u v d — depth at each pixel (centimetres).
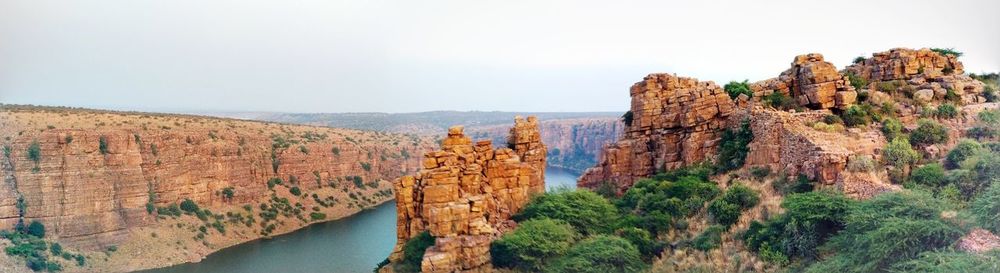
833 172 4741
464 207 4922
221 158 16675
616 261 4688
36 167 12375
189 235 14238
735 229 4791
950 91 5909
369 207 19925
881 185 4456
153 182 14625
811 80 5866
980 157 4597
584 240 5031
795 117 5469
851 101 5691
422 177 5203
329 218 18100
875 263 3509
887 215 3834
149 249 13000
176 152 15438
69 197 12444
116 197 13250
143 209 13675
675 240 5044
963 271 3061
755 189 5172
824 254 4053
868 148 5081
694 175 5853
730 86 6575
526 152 6022
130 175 13612
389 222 17250
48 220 12206
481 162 5541
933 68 6378
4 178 12088
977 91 6066
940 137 5200
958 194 4381
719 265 4384
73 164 12700
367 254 13025
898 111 5697
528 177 5719
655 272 4544
